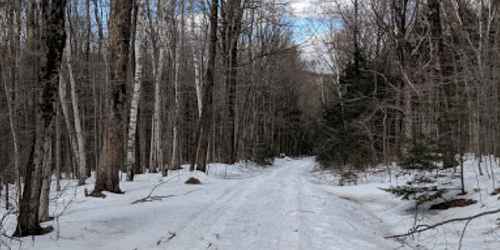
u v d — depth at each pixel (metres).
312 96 75.75
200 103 28.09
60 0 7.75
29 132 9.74
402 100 22.75
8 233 8.10
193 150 25.62
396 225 11.72
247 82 40.97
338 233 9.22
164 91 31.58
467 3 20.98
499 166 14.38
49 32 7.70
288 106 70.56
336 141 29.67
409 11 26.00
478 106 13.26
